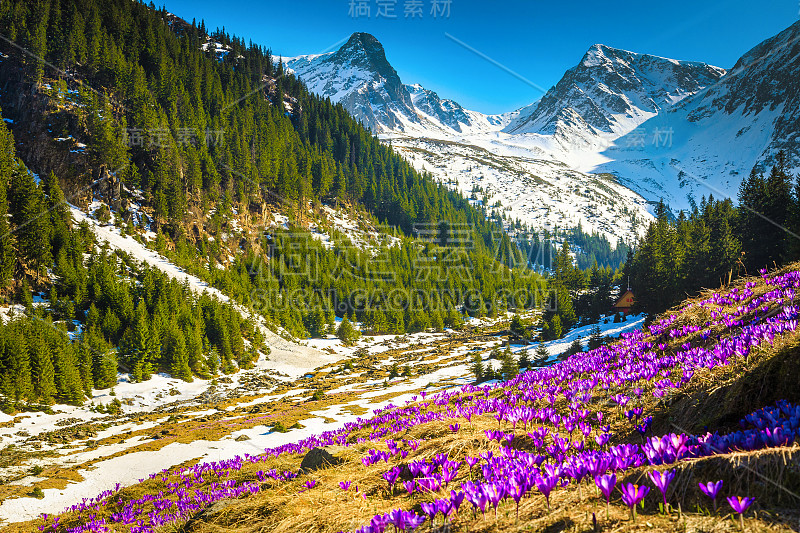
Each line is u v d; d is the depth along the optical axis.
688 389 5.14
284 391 58.62
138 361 57.75
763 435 2.93
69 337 57.97
